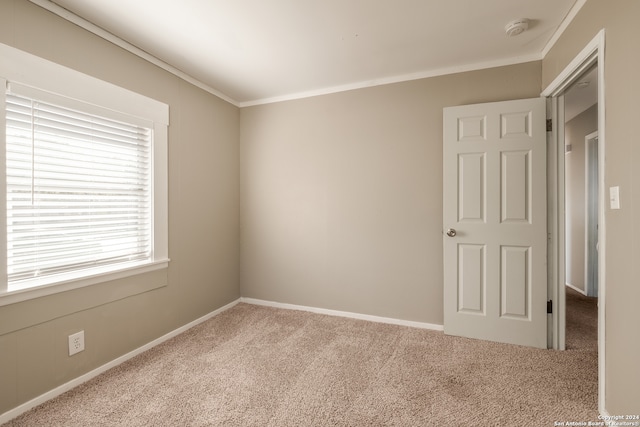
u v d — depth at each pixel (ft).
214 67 8.50
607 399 4.98
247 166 11.20
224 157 10.48
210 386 6.13
